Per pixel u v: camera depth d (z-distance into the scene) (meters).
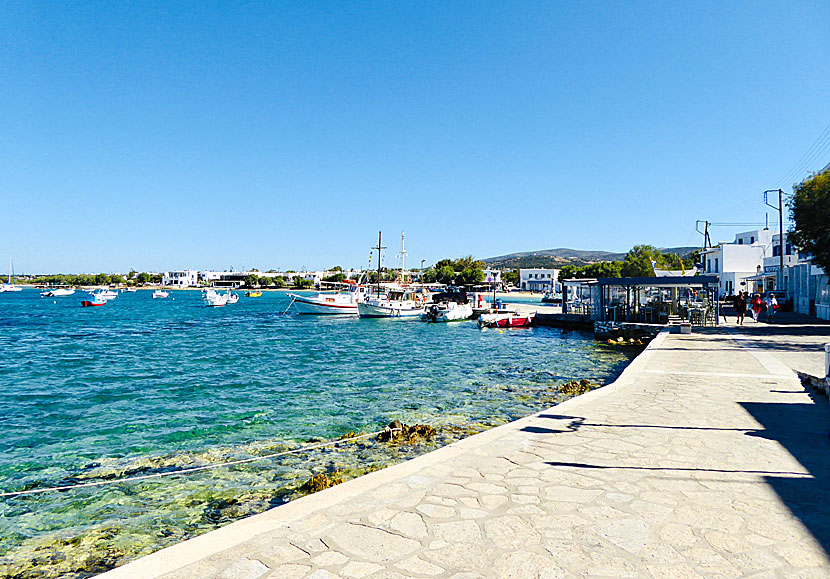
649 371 14.42
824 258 26.77
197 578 4.00
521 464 6.70
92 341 40.03
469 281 147.00
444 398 17.08
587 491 5.73
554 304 83.81
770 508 5.17
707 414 9.35
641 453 7.11
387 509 5.30
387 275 95.38
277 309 89.88
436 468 6.57
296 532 4.80
